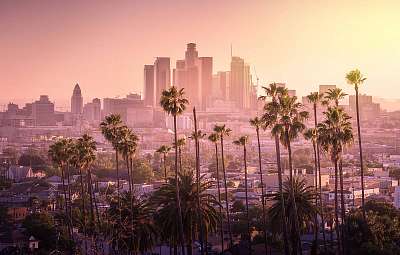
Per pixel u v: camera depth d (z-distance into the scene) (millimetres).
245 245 132875
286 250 98688
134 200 110188
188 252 103312
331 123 107375
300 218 104938
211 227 106000
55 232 151875
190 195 103375
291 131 101688
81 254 110438
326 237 142625
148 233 106312
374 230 113062
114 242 105375
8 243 154875
